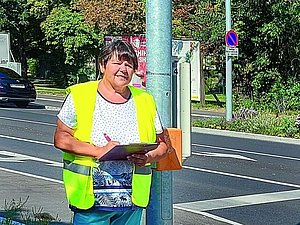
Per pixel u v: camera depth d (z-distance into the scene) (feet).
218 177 44.91
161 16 17.30
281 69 107.96
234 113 83.76
